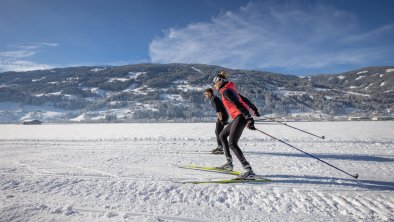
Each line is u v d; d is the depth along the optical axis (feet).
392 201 10.67
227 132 16.06
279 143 30.91
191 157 21.95
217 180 14.06
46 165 19.02
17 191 12.41
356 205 10.33
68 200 11.07
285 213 9.61
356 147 27.30
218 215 9.45
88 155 23.68
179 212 9.71
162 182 13.64
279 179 14.20
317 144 29.76
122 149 27.73
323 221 8.85
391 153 23.34
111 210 9.87
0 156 24.13
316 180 13.93
